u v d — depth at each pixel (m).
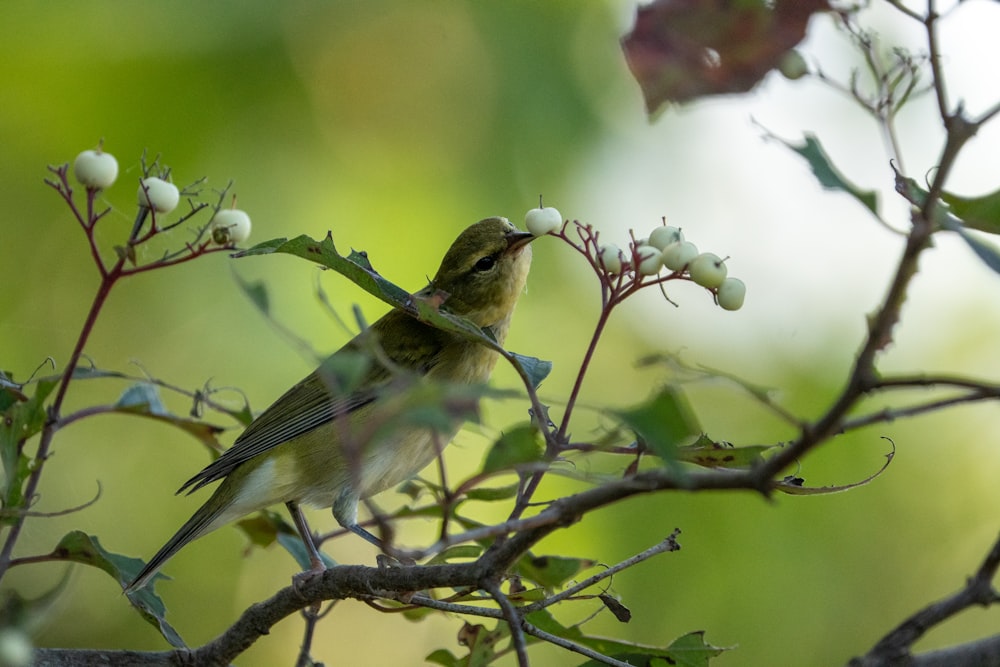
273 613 6.37
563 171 11.81
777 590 11.38
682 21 5.02
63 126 11.33
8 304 11.90
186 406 11.69
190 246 5.78
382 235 11.75
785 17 4.94
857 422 3.84
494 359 9.56
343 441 4.18
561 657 12.11
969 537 12.05
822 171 4.21
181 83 11.34
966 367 12.73
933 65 3.96
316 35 11.82
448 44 12.05
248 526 8.02
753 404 12.00
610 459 10.32
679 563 11.30
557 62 11.96
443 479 4.27
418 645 13.87
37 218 11.74
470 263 9.23
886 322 3.66
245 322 11.62
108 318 12.04
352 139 11.85
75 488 11.95
